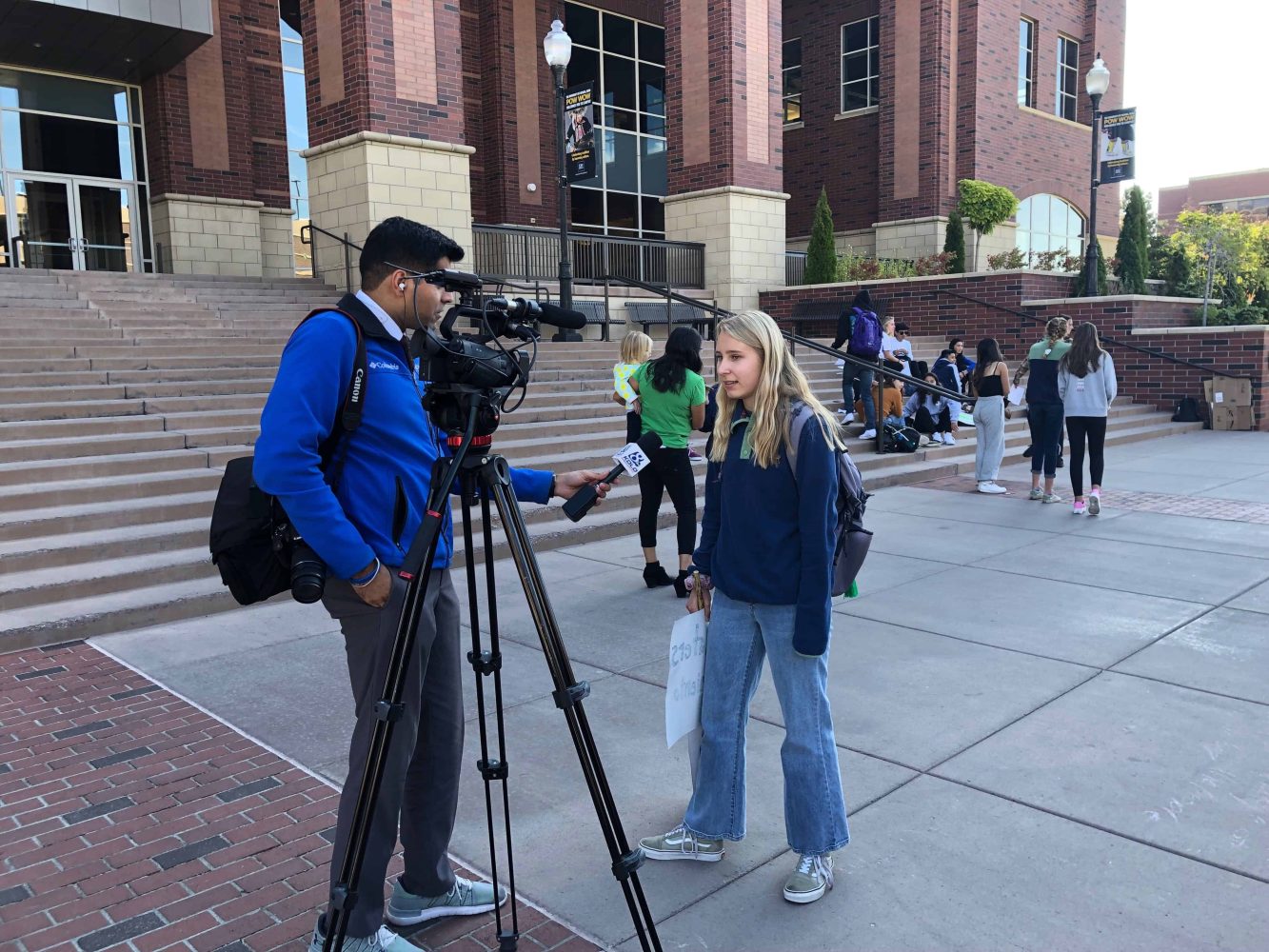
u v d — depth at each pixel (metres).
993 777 3.55
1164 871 2.91
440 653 2.55
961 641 5.12
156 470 7.06
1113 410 14.77
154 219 18.03
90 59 16.77
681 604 5.89
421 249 2.30
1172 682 4.48
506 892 2.85
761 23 17.94
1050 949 2.55
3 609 5.26
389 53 13.17
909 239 22.25
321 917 2.39
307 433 2.09
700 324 14.93
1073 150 25.34
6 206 16.92
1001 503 9.20
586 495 2.62
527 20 20.92
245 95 18.27
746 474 2.79
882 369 10.80
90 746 3.86
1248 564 6.70
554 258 17.78
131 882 2.90
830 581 2.71
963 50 21.89
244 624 5.49
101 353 9.03
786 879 2.92
